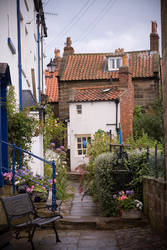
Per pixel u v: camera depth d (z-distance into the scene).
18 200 6.12
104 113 21.67
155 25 27.98
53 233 7.31
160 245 6.07
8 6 9.73
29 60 13.71
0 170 8.10
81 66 27.50
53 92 28.70
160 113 22.17
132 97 24.70
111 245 6.42
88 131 21.97
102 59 27.98
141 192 8.63
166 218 6.09
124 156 8.84
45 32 20.33
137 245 6.21
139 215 7.91
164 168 6.68
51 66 21.92
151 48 27.84
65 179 12.91
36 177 9.06
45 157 13.70
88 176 11.41
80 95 22.70
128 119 22.81
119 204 8.30
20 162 8.85
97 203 10.09
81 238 6.90
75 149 22.31
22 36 12.48
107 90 22.41
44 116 13.34
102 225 7.60
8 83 8.47
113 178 8.75
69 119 23.55
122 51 28.70
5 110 8.68
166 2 5.96
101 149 13.60
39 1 16.25
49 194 10.42
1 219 6.38
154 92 25.56
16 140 9.32
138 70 26.17
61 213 8.34
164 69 6.35
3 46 8.95
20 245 6.41
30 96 11.71
